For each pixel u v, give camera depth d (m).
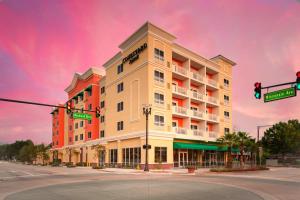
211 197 11.91
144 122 35.47
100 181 19.66
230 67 53.91
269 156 65.62
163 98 37.28
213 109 49.38
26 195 12.75
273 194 13.06
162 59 38.16
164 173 28.59
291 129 68.31
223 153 47.44
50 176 25.48
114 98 44.44
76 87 66.31
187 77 42.16
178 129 38.66
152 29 37.03
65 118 73.75
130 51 40.66
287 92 16.70
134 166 36.19
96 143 49.28
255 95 18.09
